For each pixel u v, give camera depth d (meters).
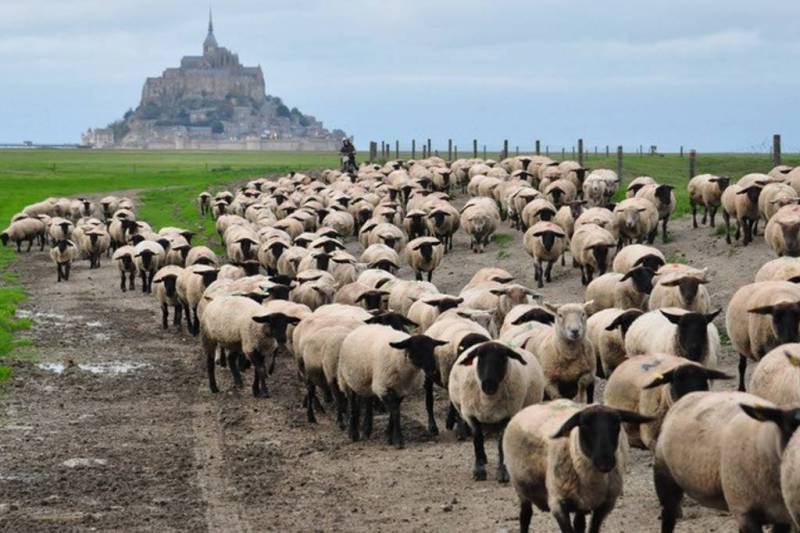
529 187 54.09
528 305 25.00
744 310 22.38
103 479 20.19
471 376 18.78
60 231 61.28
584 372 20.72
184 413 26.00
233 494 19.16
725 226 43.62
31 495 19.19
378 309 28.38
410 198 61.38
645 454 20.41
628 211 40.62
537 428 14.55
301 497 18.91
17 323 38.31
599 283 28.88
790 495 11.84
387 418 25.20
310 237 46.12
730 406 13.58
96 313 42.09
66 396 27.91
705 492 13.67
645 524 16.27
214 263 43.16
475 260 47.56
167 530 17.06
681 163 82.44
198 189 102.12
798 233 32.75
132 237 52.28
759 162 78.38
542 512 17.30
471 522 16.98
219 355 31.45
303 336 24.97
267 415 25.70
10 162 198.75
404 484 19.48
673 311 21.33
